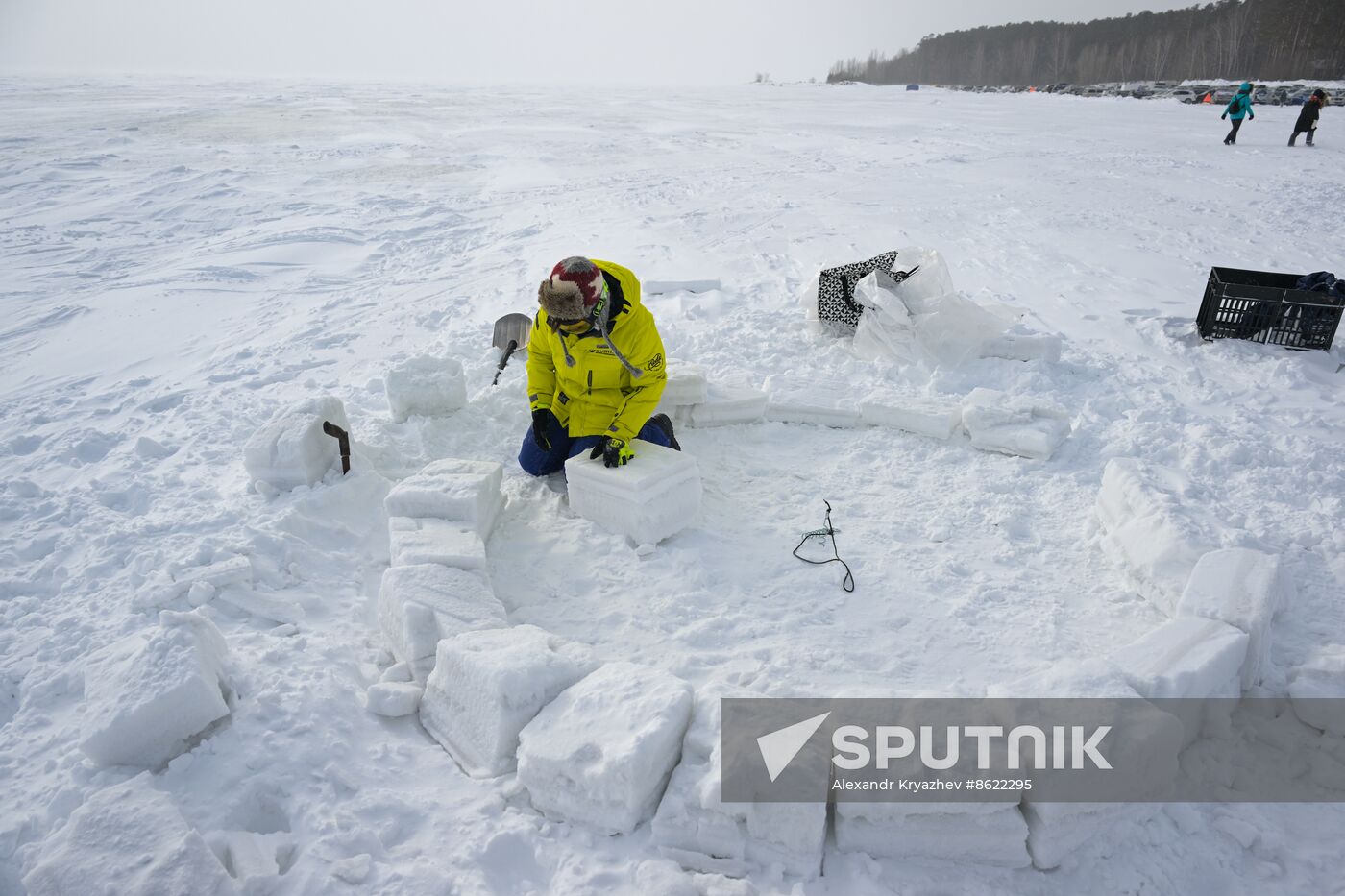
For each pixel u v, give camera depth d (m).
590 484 3.71
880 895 2.05
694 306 7.24
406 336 7.00
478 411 4.84
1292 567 3.38
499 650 2.55
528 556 3.59
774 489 4.17
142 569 3.26
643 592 3.35
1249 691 2.76
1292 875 2.20
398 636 2.88
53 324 7.85
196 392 5.72
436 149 21.19
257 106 37.38
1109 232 10.40
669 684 2.40
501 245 10.65
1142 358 5.96
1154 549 3.25
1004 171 16.16
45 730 2.55
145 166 17.28
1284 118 27.58
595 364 3.78
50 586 3.29
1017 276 8.46
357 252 10.62
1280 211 11.43
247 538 3.35
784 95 55.88
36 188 14.68
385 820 2.21
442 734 2.58
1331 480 4.00
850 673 2.87
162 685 2.34
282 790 2.30
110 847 1.98
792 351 5.97
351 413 4.94
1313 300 5.94
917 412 4.60
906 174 16.05
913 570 3.48
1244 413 4.91
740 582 3.42
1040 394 5.19
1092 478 4.20
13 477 4.46
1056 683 2.39
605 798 2.18
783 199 13.48
